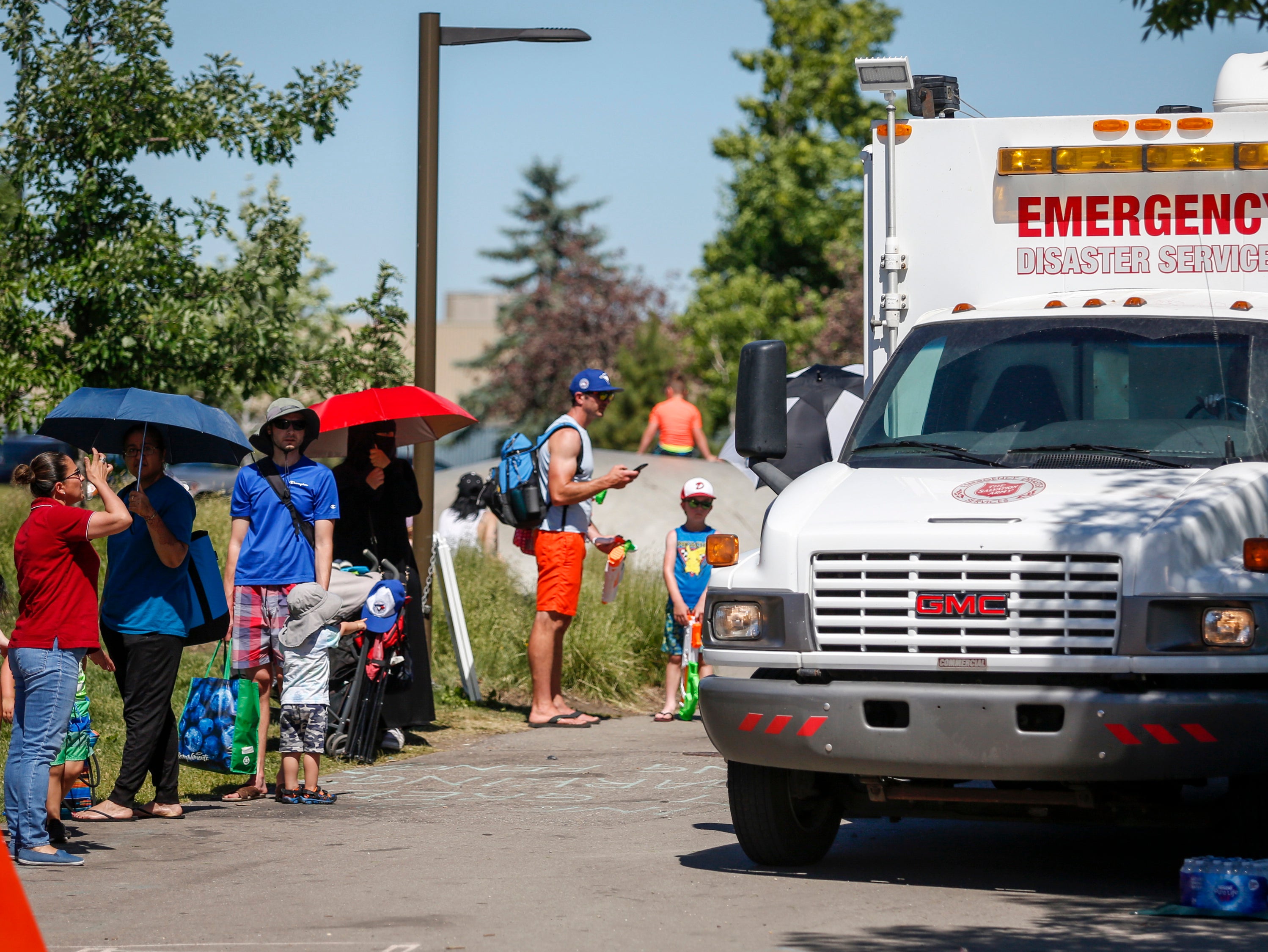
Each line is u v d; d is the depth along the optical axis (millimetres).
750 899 21531
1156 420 23828
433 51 43625
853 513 22078
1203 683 20266
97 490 24344
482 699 44188
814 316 172625
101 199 52094
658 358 173625
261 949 18750
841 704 20984
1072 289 26969
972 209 27281
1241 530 21016
